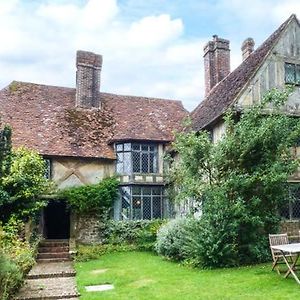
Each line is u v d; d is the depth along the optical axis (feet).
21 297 29.73
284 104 48.47
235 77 59.98
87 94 72.08
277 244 35.01
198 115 64.69
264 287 28.86
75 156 61.62
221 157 41.42
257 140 40.65
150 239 58.95
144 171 64.90
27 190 49.08
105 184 62.34
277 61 53.31
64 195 59.77
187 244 42.91
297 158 46.16
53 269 43.86
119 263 45.96
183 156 43.86
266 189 40.14
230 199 40.50
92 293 30.63
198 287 30.12
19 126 63.93
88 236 60.90
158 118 74.13
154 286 31.45
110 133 67.97
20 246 38.34
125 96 79.05
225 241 38.96
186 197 44.27
